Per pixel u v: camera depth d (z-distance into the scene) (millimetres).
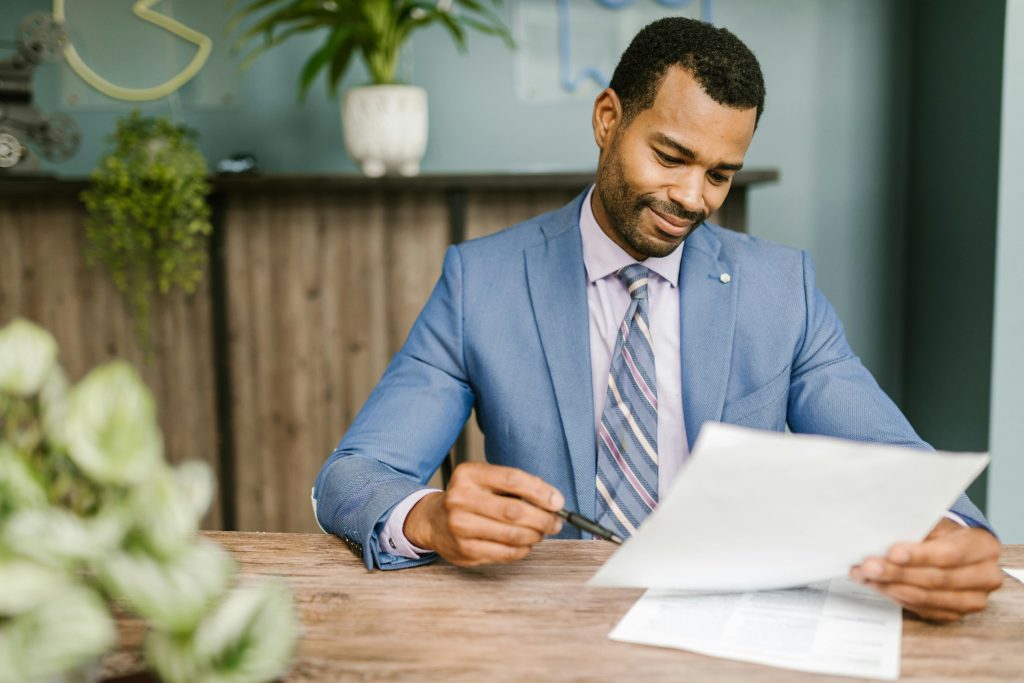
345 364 2207
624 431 1095
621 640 682
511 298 1171
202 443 2227
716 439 583
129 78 2375
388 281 2182
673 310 1185
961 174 2188
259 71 2404
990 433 2080
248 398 2215
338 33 2102
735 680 619
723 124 1004
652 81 1028
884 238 2535
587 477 1103
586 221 1194
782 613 732
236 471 2236
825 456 603
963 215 2184
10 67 2041
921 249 2434
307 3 2057
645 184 1044
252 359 2201
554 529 799
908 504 660
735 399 1149
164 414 2215
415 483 927
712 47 1005
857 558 707
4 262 2156
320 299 2186
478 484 811
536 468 1129
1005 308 2049
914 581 693
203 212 2090
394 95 2100
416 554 848
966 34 2148
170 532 424
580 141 2457
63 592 403
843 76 2480
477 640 683
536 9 2412
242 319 2188
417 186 2086
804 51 2469
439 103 2438
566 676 625
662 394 1169
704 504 625
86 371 2195
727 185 1076
